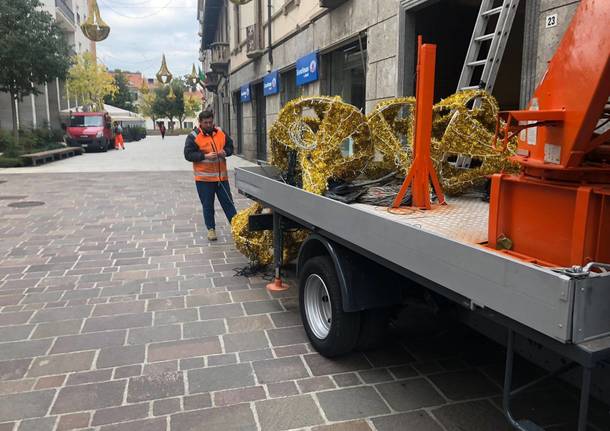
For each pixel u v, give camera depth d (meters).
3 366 3.80
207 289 5.50
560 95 2.18
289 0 14.55
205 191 7.52
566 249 2.21
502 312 2.07
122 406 3.29
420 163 3.65
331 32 11.45
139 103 94.88
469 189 4.42
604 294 1.85
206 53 46.19
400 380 3.62
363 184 4.70
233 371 3.74
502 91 7.71
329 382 3.59
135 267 6.30
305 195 4.00
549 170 2.30
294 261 6.42
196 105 85.75
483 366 3.83
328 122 4.56
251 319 4.69
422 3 7.66
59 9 37.69
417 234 2.59
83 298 5.22
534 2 5.50
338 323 3.66
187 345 4.16
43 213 9.81
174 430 3.04
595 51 1.96
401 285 3.55
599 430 2.86
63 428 3.05
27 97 32.28
